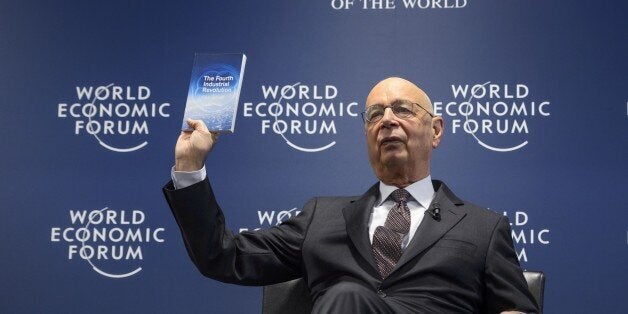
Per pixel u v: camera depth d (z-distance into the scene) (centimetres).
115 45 329
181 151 213
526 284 220
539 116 308
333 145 317
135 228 317
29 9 333
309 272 229
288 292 239
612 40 309
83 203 320
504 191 305
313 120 318
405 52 318
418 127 240
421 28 319
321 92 320
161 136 322
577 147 304
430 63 316
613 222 299
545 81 309
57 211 320
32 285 316
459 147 310
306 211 244
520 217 304
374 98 245
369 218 233
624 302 295
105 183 321
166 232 317
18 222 320
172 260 315
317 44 322
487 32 315
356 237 225
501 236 225
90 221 319
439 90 314
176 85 325
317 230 234
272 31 325
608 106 305
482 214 230
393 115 239
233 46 325
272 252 237
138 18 330
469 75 313
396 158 236
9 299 316
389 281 215
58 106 326
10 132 325
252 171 318
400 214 231
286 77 321
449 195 238
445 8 319
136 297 314
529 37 313
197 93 219
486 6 317
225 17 327
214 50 326
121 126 324
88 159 322
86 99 326
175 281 314
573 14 312
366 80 319
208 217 214
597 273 297
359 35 321
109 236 318
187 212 212
